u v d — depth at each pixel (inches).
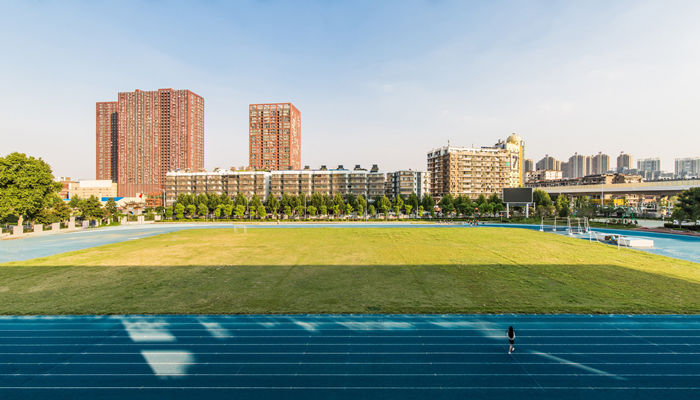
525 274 1224.2
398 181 5629.9
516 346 666.2
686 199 2659.9
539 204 4461.1
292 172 5378.9
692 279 1144.8
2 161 2345.0
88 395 516.1
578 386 537.3
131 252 1711.4
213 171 5861.2
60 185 2682.1
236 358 620.1
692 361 611.2
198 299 940.6
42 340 693.9
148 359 617.9
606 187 5064.0
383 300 930.1
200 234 2581.2
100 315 823.7
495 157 5703.7
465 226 3282.5
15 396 513.7
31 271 1280.8
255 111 6998.0
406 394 515.5
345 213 4446.4
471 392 521.3
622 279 1147.3
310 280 1143.0
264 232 2716.5
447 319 798.5
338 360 613.0
